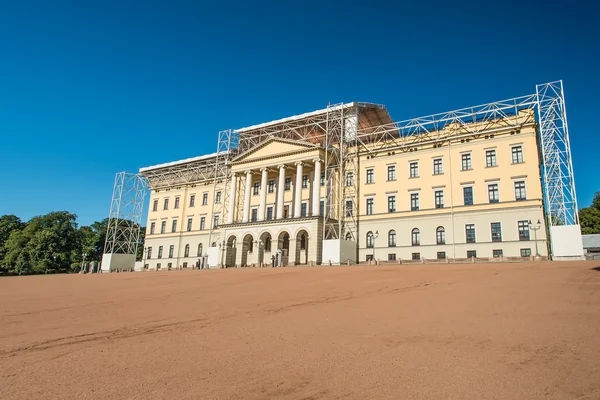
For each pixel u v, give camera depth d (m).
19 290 34.72
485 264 36.81
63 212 94.19
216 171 74.88
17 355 12.74
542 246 48.44
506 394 8.49
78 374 10.58
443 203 56.50
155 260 87.44
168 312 20.48
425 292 22.34
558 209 46.62
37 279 48.81
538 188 50.34
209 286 31.11
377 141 64.94
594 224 76.44
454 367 10.29
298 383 9.57
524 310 16.14
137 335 15.41
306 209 67.25
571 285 20.75
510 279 24.64
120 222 89.88
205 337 14.72
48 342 14.52
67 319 19.39
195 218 84.06
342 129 63.38
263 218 66.81
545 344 11.71
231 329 15.95
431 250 55.84
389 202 60.94
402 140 62.12
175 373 10.50
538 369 9.84
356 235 62.19
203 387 9.41
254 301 22.86
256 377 10.07
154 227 90.38
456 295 20.66
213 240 78.56
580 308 15.71
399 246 58.50
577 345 11.41
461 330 13.88
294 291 25.98
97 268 79.88
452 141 57.56
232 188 71.69
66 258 91.12
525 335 12.73
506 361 10.55
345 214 63.38
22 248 87.62
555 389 8.65
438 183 57.38
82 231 102.00
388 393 8.78
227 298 24.45
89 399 8.76
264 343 13.48
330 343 13.14
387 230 60.00
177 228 86.06
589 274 23.84
